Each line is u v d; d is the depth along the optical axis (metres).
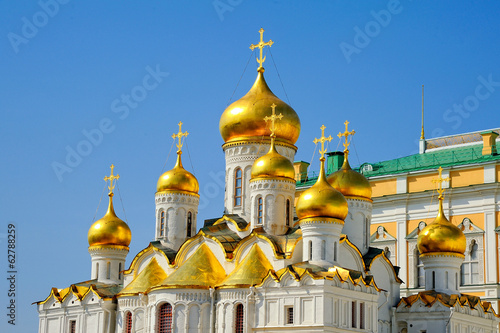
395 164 118.69
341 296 84.38
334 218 87.81
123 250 103.69
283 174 94.25
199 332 87.44
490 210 105.69
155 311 89.19
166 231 99.38
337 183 96.69
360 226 96.44
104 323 96.94
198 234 94.69
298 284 83.81
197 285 88.44
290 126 99.50
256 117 98.50
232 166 99.50
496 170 106.19
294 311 83.56
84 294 99.81
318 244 87.50
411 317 94.50
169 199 100.00
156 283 94.62
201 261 91.62
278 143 98.62
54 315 102.94
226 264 91.88
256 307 85.88
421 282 109.75
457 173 109.38
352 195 96.38
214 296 88.19
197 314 88.00
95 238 103.44
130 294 93.69
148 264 97.38
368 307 87.38
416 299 94.56
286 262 88.75
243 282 87.12
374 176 115.69
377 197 114.50
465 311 94.50
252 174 95.00
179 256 95.50
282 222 93.56
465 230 107.31
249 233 94.62
